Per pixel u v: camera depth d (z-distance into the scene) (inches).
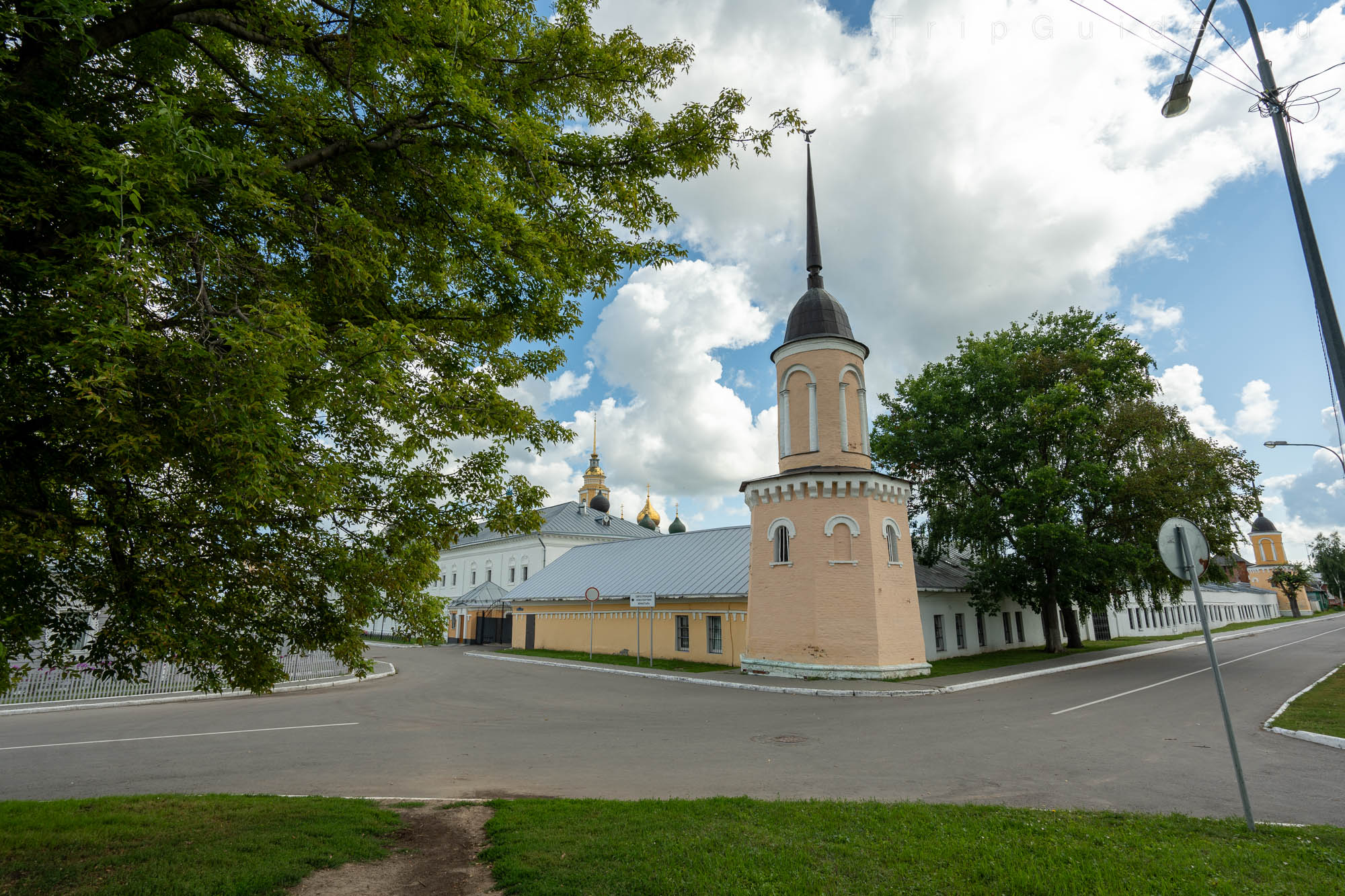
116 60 221.1
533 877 208.5
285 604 243.3
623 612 1302.9
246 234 219.5
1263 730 487.5
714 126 295.4
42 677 706.8
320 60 225.9
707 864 213.0
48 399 162.9
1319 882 199.3
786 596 884.0
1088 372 1160.2
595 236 294.7
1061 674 947.3
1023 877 200.4
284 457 167.6
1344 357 304.3
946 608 1268.5
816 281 1025.5
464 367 239.5
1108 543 1116.5
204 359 158.6
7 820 265.0
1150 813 287.9
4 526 160.6
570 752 439.2
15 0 170.1
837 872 207.9
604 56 283.1
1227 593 2859.3
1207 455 1089.4
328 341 191.6
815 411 944.3
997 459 1229.1
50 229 182.2
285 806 289.3
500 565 2459.4
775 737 483.5
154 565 182.7
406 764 408.5
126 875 208.7
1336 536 4571.9
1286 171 332.2
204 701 751.7
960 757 408.2
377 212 246.5
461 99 219.6
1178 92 380.2
